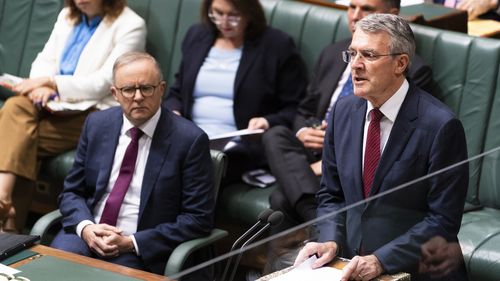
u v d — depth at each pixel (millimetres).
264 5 12773
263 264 5930
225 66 12320
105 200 9867
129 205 9773
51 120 12602
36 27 14180
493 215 10242
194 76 12438
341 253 6453
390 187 8297
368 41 8203
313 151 11312
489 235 9586
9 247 8250
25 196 12391
